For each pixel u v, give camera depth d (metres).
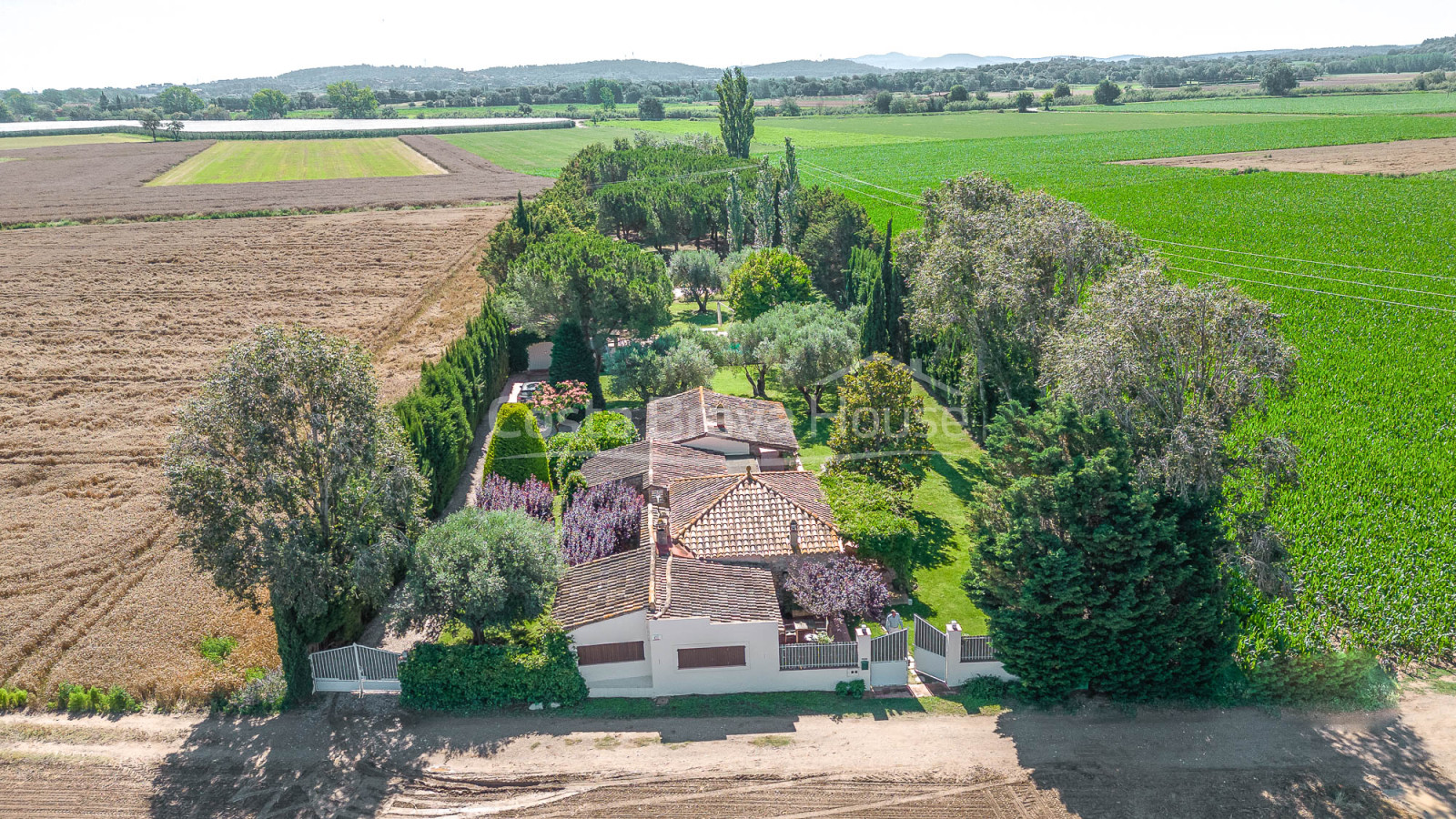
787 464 47.25
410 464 33.88
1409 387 54.44
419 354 71.19
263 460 30.98
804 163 185.38
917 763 27.56
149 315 81.81
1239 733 28.56
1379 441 46.75
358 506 32.97
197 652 33.69
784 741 28.73
